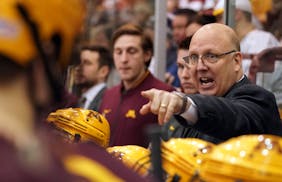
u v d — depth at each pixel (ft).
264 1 29.84
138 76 29.30
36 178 7.75
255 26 29.78
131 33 29.81
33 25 8.07
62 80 8.72
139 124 27.81
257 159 10.28
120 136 28.12
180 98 16.46
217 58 21.08
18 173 7.65
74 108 16.93
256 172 10.17
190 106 16.66
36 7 8.07
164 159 11.82
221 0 30.86
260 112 18.83
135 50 29.45
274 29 30.01
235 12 28.55
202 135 19.56
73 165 8.39
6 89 7.98
